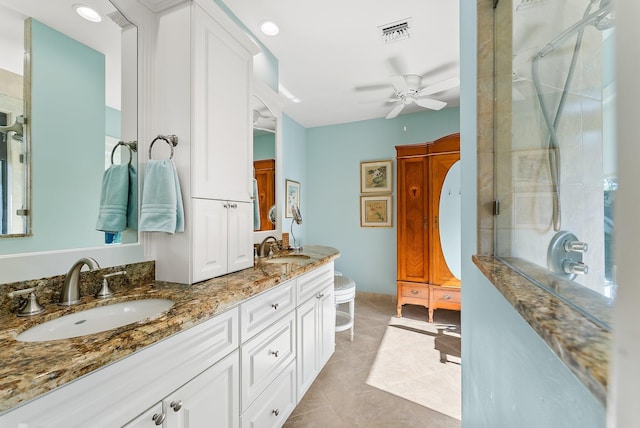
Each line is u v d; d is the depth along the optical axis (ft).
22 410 1.73
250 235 5.41
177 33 4.28
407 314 10.76
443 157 9.70
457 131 11.18
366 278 12.62
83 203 3.71
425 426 5.06
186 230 4.16
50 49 3.43
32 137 3.26
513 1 3.06
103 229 3.89
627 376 0.72
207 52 4.43
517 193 2.88
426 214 10.05
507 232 3.13
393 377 6.58
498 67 3.36
